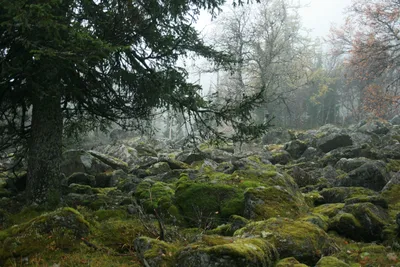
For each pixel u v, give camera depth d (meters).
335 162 16.36
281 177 10.17
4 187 13.09
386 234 6.62
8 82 8.96
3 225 7.72
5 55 8.30
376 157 15.71
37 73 8.35
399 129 23.45
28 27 6.81
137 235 6.48
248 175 10.40
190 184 9.03
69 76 9.79
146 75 10.47
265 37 31.34
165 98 10.57
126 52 10.23
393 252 5.88
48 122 9.52
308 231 5.94
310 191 11.60
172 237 6.40
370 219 6.88
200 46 11.66
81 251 5.82
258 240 5.24
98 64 9.82
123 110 11.73
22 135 11.15
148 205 8.81
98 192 11.79
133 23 9.67
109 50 7.87
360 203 7.49
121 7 9.29
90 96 11.02
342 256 5.74
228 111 11.06
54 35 7.43
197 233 6.98
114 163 17.75
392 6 27.31
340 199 9.71
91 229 6.53
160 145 29.84
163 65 10.80
